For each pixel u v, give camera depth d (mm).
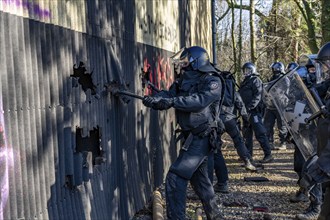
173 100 4016
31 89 2789
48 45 3025
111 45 4316
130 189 4906
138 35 5438
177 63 4305
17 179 2604
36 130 2842
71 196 3338
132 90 5078
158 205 5090
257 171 7867
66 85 3285
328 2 10172
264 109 10789
